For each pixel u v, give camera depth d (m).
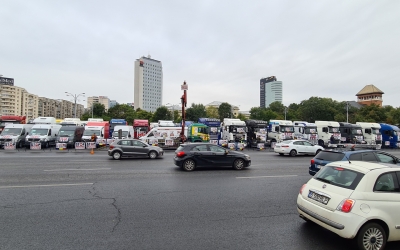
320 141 32.38
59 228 5.30
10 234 4.97
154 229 5.34
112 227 5.40
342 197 4.59
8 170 12.55
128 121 77.50
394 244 4.80
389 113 76.31
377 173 4.73
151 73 155.75
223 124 31.33
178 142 27.91
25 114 127.44
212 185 9.66
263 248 4.57
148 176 11.36
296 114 89.62
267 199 7.84
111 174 11.72
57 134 27.44
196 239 4.89
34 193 8.07
